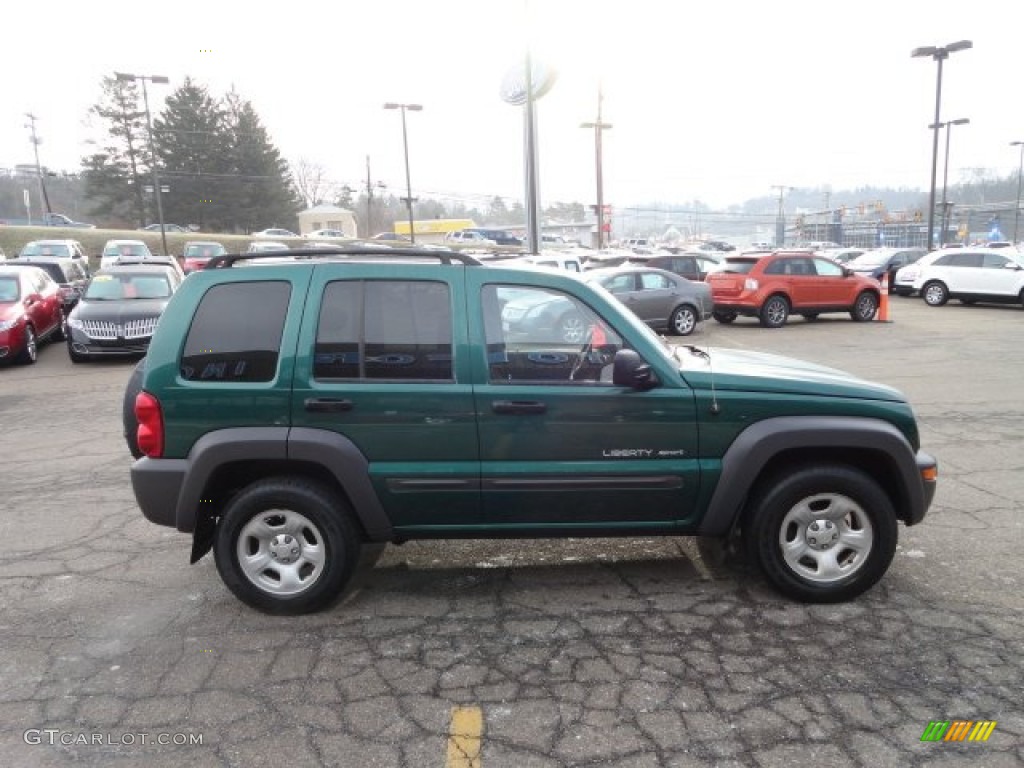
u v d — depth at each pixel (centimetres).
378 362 368
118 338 1251
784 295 1716
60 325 1537
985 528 486
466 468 368
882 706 299
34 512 556
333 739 286
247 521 377
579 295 376
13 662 345
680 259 1923
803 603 387
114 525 528
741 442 372
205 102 7538
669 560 446
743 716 295
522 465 369
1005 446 685
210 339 370
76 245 2488
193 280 377
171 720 299
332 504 373
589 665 333
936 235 8931
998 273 2072
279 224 7938
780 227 9925
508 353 370
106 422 862
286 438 363
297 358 365
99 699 315
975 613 374
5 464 692
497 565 444
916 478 377
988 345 1372
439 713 301
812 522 381
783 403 374
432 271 375
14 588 425
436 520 377
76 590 421
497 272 377
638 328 379
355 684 322
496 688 317
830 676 321
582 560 449
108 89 7069
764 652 341
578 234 9706
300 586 380
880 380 1034
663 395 368
